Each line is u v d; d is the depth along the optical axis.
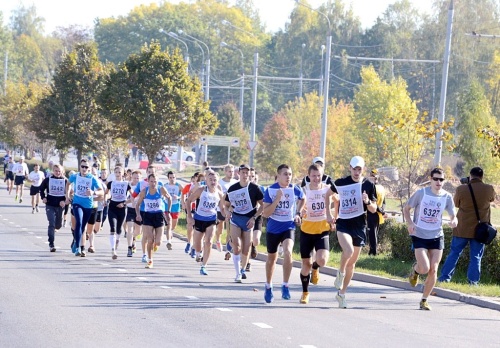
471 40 139.12
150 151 74.44
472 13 140.50
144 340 17.64
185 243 44.97
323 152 62.78
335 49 176.50
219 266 33.78
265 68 193.75
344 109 112.44
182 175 119.88
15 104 125.56
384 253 37.47
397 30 171.12
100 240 43.84
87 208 35.03
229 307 22.42
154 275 29.55
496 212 77.56
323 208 23.52
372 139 50.28
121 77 74.00
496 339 19.47
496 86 129.12
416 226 23.38
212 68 196.50
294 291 26.55
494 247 29.94
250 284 28.00
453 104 139.25
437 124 44.75
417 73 152.75
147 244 32.59
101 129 92.19
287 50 186.25
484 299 25.09
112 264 32.69
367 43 173.88
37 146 125.00
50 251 36.50
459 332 20.14
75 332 18.30
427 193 23.31
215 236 43.56
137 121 73.38
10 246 38.12
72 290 24.77
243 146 120.31
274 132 107.94
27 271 29.12
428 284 23.50
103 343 17.20
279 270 33.38
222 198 29.06
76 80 93.50
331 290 27.28
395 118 47.94
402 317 22.05
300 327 19.72
